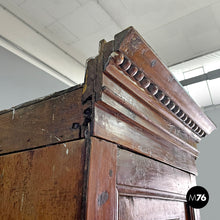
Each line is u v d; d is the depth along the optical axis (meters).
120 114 0.47
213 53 2.02
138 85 0.51
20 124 0.53
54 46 1.91
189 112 0.75
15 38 1.69
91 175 0.37
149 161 0.57
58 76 2.09
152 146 0.59
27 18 1.64
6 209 0.46
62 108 0.46
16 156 0.50
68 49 1.99
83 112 0.43
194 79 2.36
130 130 0.51
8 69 1.65
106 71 0.43
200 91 2.62
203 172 2.71
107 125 0.43
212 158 2.70
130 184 0.47
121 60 0.43
